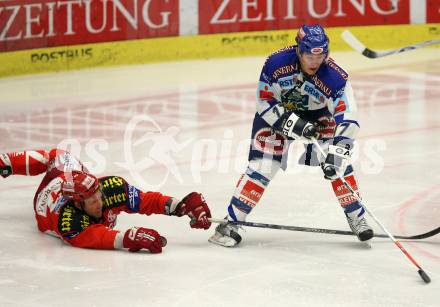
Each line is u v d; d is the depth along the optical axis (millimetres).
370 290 13195
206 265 14445
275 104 15125
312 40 14102
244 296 12945
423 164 21953
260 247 15547
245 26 39781
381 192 19359
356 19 40250
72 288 13312
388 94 31438
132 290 13211
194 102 30391
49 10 35969
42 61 36125
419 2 40344
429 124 26750
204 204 15445
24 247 15453
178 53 39125
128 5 37781
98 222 15406
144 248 14969
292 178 20797
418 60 38312
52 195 15570
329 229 15930
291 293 13070
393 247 15523
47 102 30531
